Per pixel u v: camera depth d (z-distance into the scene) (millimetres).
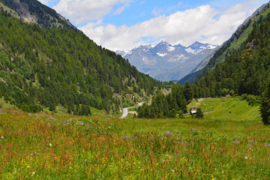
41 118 16484
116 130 14742
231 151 9102
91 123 16031
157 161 7590
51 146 9141
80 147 9102
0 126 12172
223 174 6746
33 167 6855
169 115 118375
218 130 17250
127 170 6902
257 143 11945
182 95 147000
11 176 6152
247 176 6637
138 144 9922
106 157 7777
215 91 154625
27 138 10031
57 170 6719
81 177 6418
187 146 9812
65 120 16484
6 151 8023
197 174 6594
